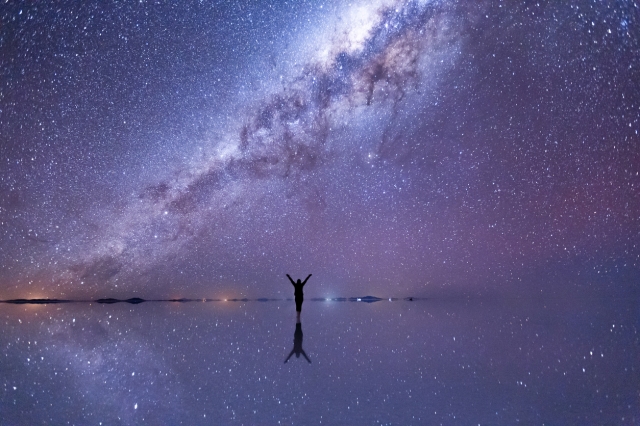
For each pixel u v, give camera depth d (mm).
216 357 5023
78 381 3943
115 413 3051
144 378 4051
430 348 5488
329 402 3242
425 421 2787
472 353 5102
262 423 2803
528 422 2748
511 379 3861
